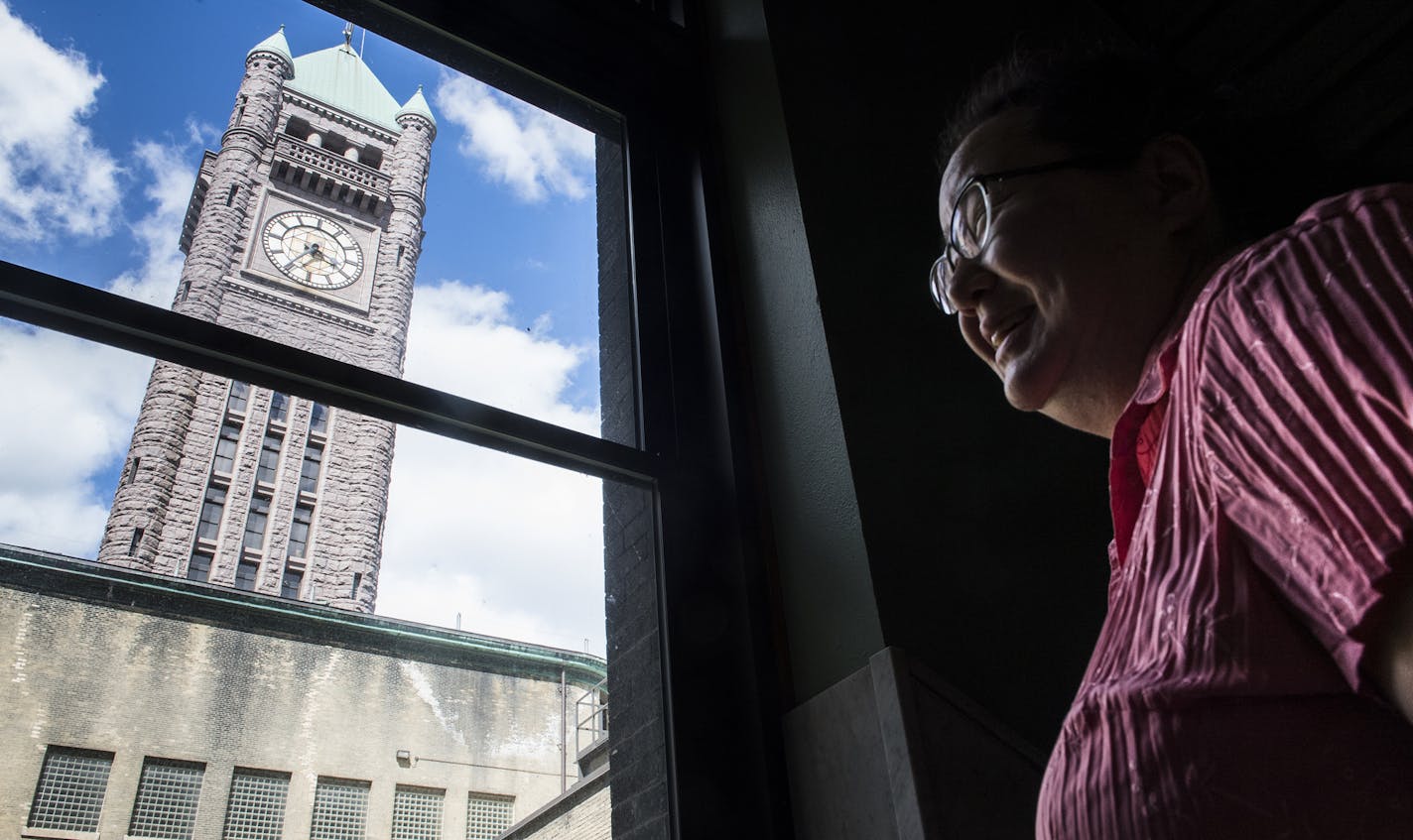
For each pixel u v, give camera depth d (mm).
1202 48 3182
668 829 1599
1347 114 3186
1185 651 442
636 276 2152
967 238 714
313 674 5070
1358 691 382
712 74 2459
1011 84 746
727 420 1973
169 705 4230
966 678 1596
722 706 1693
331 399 1663
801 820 1565
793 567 1788
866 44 2410
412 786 4609
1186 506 469
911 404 1883
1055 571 1854
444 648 5430
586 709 5184
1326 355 375
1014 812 1419
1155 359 561
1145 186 637
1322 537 376
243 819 4223
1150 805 429
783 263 2025
